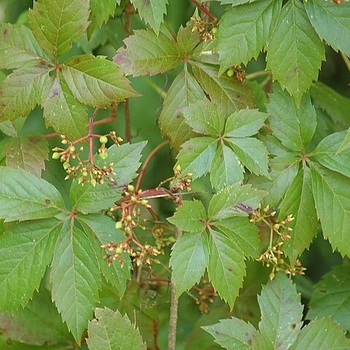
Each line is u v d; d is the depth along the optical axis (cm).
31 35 84
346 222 85
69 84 83
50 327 94
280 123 86
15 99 83
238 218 84
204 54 86
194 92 86
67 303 82
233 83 87
